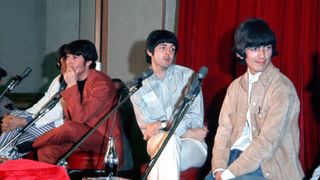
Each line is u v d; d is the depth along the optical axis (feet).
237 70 11.50
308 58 10.14
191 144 9.31
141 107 9.84
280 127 7.62
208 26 12.20
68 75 10.90
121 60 15.42
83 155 10.81
